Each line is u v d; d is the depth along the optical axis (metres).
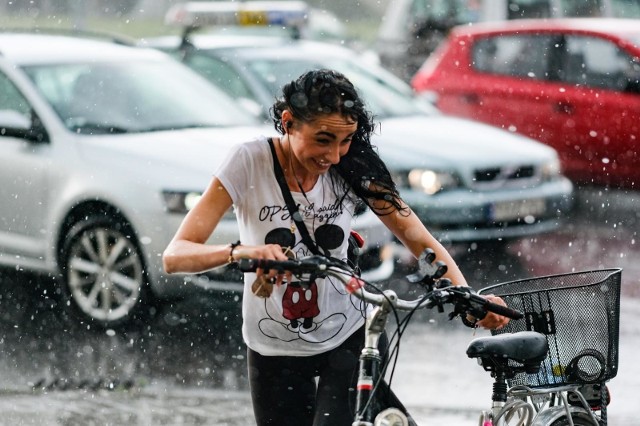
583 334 9.02
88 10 64.69
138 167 17.31
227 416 13.90
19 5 55.34
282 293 8.79
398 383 15.27
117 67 19.61
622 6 35.12
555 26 29.59
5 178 18.20
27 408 14.03
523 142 22.05
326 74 8.17
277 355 9.07
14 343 16.78
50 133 18.14
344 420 8.86
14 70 18.89
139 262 17.06
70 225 17.66
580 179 29.02
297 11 25.02
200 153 17.58
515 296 9.11
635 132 28.25
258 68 23.03
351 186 8.69
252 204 8.63
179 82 20.00
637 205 27.62
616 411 14.18
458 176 20.81
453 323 18.25
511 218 21.09
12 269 19.31
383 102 23.28
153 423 13.55
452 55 30.94
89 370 15.66
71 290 17.62
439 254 8.86
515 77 29.86
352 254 9.09
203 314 17.89
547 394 9.32
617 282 9.02
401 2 37.50
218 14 24.47
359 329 9.12
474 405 14.46
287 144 8.56
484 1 36.09
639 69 28.42
